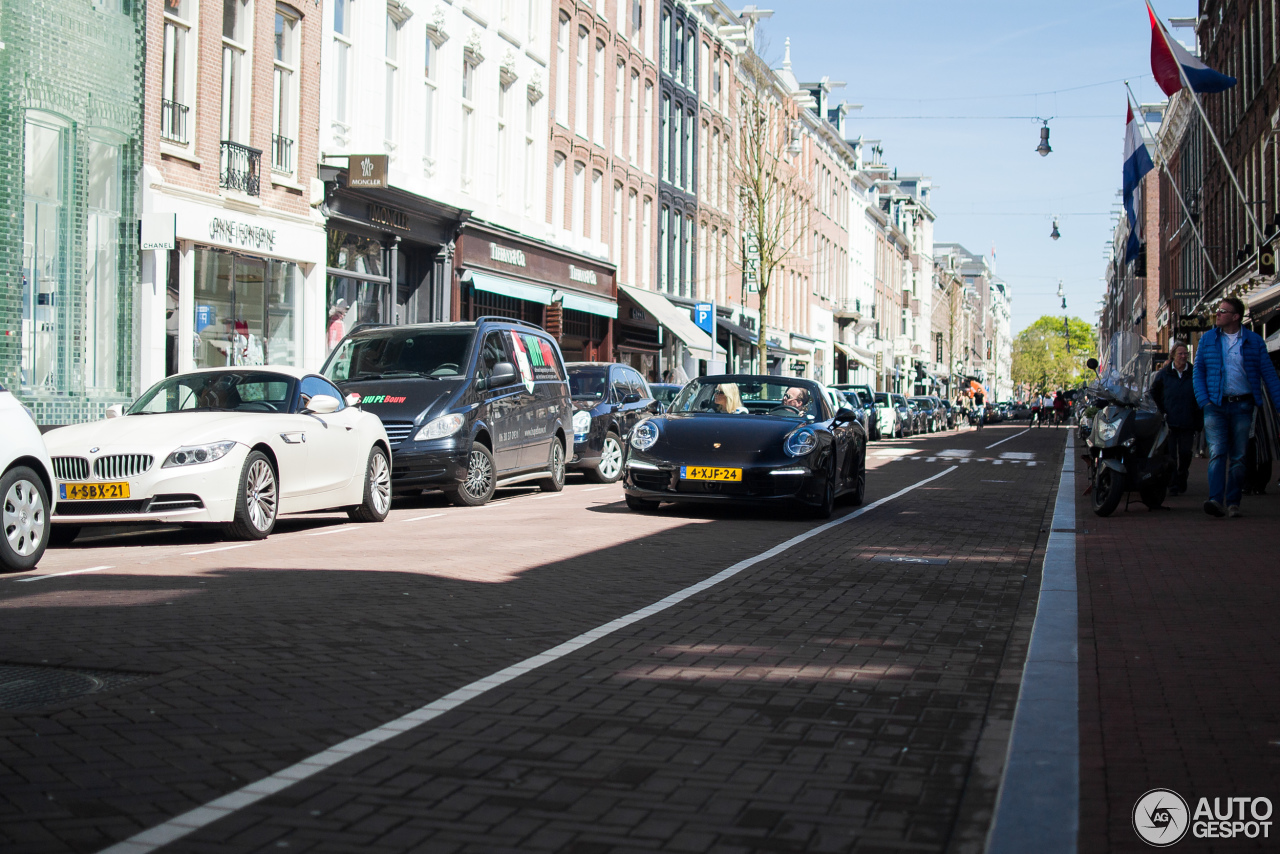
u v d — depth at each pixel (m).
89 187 17.50
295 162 22.48
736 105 51.56
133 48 18.12
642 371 43.00
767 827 3.75
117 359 18.02
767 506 14.89
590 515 13.66
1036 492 17.84
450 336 16.02
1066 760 4.38
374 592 8.00
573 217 35.88
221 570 9.02
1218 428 12.89
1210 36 41.56
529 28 32.62
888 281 94.19
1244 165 34.06
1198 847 3.57
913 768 4.34
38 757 4.32
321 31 23.22
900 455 30.55
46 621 6.83
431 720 4.91
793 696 5.38
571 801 3.96
